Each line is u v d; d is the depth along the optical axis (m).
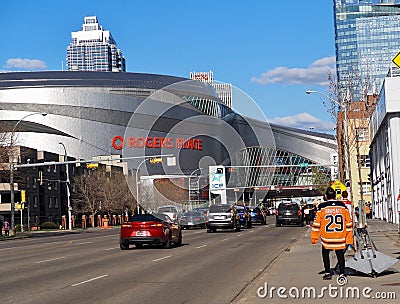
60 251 30.11
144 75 136.62
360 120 74.81
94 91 124.75
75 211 89.19
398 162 52.19
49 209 89.94
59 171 94.19
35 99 122.31
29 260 24.59
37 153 89.69
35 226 80.44
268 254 25.69
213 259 23.45
